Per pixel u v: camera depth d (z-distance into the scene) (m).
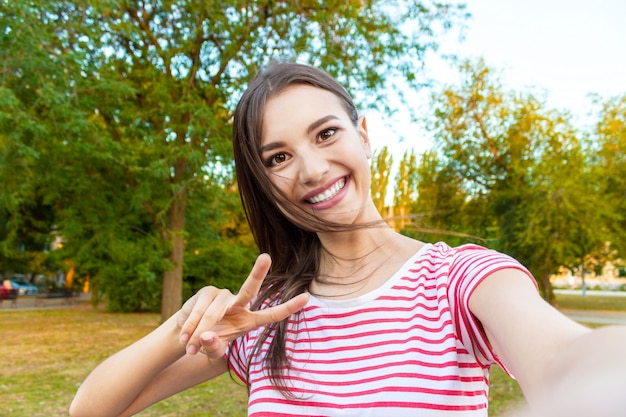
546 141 15.70
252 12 10.95
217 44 11.48
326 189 1.12
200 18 10.91
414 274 1.06
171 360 1.10
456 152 16.78
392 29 11.24
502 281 0.82
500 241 16.30
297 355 1.05
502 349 0.70
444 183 17.33
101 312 17.31
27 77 8.28
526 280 0.81
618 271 19.17
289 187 1.13
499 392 5.63
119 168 10.76
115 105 10.51
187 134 10.12
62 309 18.77
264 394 1.05
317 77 1.17
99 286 17.17
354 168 1.14
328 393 0.97
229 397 5.77
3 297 19.75
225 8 10.88
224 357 1.25
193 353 0.88
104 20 9.63
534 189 15.24
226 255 17.14
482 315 0.81
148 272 11.06
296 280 1.23
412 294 1.02
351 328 1.03
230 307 0.88
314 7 11.20
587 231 14.66
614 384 0.35
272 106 1.13
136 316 15.91
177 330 1.08
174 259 12.43
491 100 16.27
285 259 1.36
